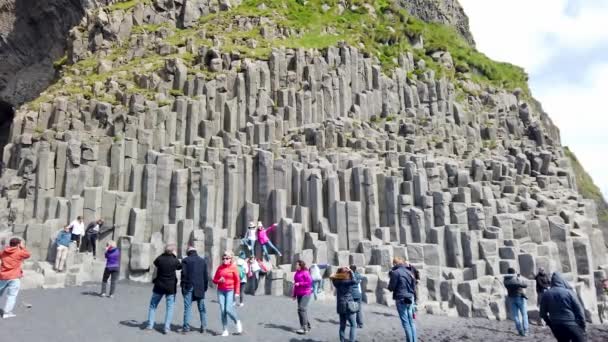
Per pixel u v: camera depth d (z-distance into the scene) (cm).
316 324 1480
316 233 2280
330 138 2864
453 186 2619
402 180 2550
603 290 2130
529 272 2075
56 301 1539
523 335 1500
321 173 2502
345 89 3316
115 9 3803
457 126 3438
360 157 2698
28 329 1186
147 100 2750
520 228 2341
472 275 2120
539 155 3006
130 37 3600
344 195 2475
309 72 3238
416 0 5644
